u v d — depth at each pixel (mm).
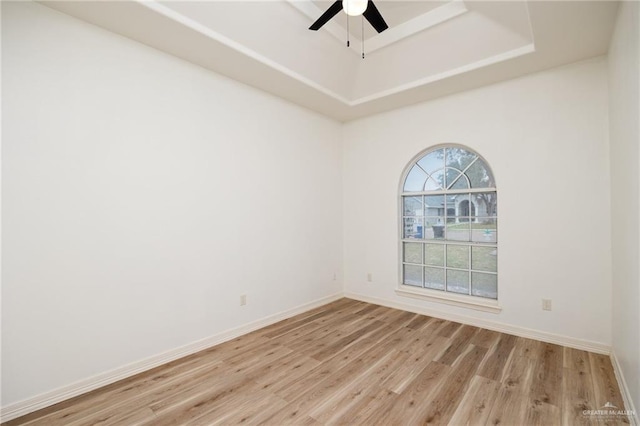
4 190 1944
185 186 2863
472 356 2752
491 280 3529
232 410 2025
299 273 4016
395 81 3637
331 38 3201
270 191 3660
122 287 2449
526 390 2215
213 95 3105
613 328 2645
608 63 2699
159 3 2217
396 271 4199
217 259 3107
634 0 1727
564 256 2986
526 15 2549
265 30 2779
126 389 2270
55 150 2139
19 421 1925
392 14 3025
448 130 3734
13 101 1980
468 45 3012
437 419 1920
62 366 2150
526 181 3197
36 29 2070
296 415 1969
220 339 3100
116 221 2422
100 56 2359
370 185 4477
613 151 2545
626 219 2086
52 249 2119
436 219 3955
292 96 3771
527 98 3195
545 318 3076
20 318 1992
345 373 2477
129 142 2504
